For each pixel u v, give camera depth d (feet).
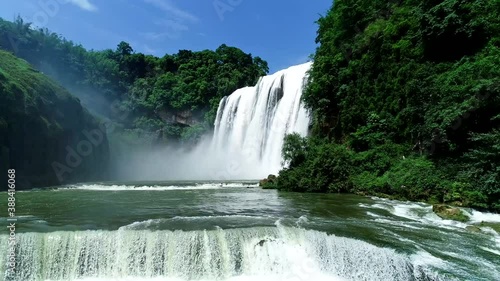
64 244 33.83
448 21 64.90
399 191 59.06
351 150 78.43
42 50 175.73
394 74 78.18
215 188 84.07
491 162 48.67
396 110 75.51
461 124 55.31
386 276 31.32
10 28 165.17
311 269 34.32
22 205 54.95
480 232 37.99
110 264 33.81
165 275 33.81
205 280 33.37
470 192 49.34
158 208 51.11
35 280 32.81
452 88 57.98
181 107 218.79
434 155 60.44
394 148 70.79
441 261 30.37
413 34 76.89
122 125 197.36
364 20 97.19
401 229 38.47
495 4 62.80
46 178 98.07
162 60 260.01
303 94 105.50
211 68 243.19
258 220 41.39
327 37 109.50
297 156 81.41
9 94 88.12
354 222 41.34
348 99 89.66
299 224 39.42
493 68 53.52
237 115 159.43
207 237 34.71
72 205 54.54
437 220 43.75
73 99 118.93
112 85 219.82
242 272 34.50
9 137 86.84
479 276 28.07
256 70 253.85
